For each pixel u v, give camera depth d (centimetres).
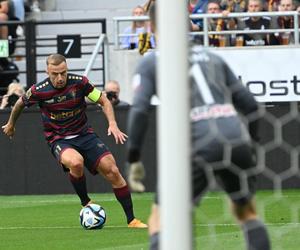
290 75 3334
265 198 2922
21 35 4038
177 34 1036
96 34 4509
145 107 1225
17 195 3394
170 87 1037
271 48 3344
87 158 2300
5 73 3675
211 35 3509
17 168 3391
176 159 1034
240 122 1306
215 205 2772
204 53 1330
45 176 3381
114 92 3269
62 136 2300
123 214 2638
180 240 1034
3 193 3400
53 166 3378
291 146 3241
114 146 3284
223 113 1296
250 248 1310
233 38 3534
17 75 3809
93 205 2291
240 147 1291
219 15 3409
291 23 3531
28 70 3622
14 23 3631
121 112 3259
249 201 1322
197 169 1279
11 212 2786
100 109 3284
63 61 2255
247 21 3516
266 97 3344
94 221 2270
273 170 3250
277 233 2105
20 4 4044
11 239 2152
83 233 2217
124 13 4575
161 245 1042
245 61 3344
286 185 3250
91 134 2305
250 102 1326
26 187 3394
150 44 3531
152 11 1287
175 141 1036
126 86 3634
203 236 2067
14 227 2394
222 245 1931
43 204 3025
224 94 1313
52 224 2441
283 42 3541
